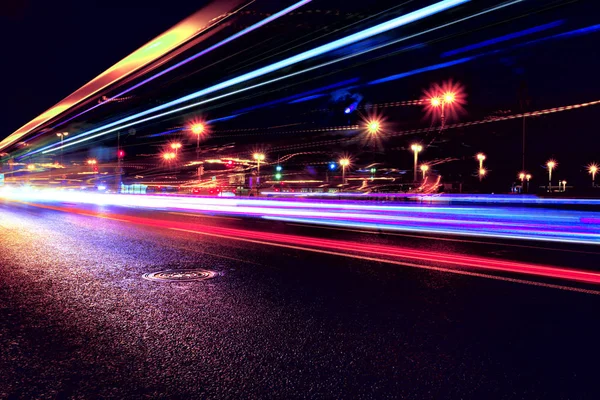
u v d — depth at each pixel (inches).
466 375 126.6
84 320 178.2
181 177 2901.1
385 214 813.9
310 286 235.9
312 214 820.6
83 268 286.7
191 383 122.0
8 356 140.9
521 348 147.0
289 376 126.2
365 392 116.4
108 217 717.9
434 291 223.9
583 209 949.8
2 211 856.3
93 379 124.4
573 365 133.3
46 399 113.2
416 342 152.9
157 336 159.5
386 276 260.5
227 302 204.7
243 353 143.4
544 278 253.3
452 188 2317.9
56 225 574.9
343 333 162.2
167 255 337.1
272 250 361.7
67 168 3184.1
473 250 362.9
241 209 974.4
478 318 179.5
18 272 273.6
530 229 546.3
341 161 2751.0
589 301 204.4
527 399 112.9
